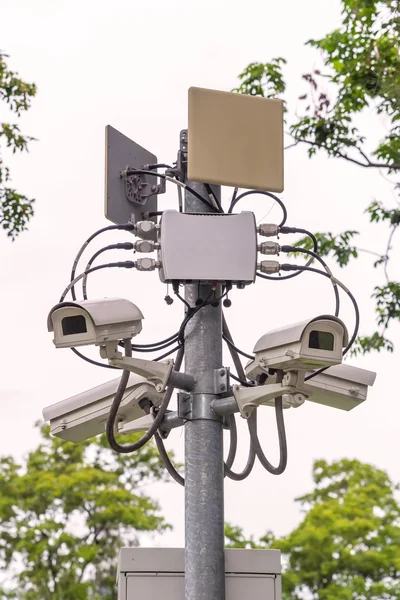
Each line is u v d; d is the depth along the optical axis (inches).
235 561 264.8
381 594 1374.3
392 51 599.8
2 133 604.4
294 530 1437.0
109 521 1326.3
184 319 264.7
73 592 1293.1
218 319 271.7
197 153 263.3
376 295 642.8
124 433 286.4
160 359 272.5
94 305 244.1
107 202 283.4
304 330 239.9
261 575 264.7
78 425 283.3
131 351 254.5
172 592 263.1
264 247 274.4
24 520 1331.2
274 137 271.0
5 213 604.1
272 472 261.9
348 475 1521.9
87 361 267.3
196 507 259.3
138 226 271.4
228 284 266.1
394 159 636.7
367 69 606.9
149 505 1342.3
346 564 1406.3
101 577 1328.7
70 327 243.9
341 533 1419.8
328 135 633.0
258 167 268.1
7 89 604.1
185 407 264.8
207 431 263.4
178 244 262.4
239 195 284.5
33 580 1306.6
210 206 278.1
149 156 301.1
